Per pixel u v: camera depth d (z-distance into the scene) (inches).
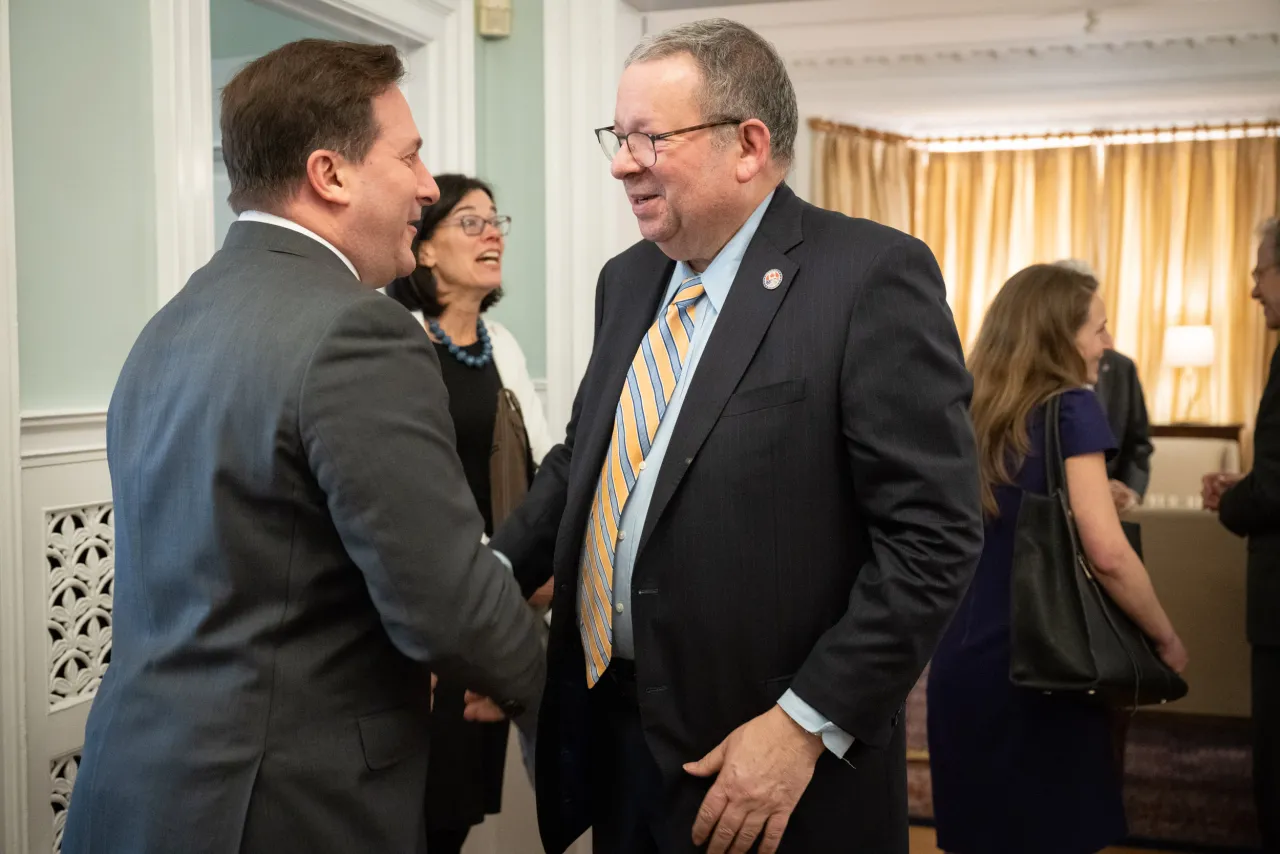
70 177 67.9
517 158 115.6
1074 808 72.6
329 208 45.7
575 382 114.4
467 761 78.8
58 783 67.6
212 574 41.6
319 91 44.6
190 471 42.1
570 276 113.7
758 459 48.4
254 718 41.5
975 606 76.6
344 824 43.1
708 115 48.1
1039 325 75.8
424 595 41.8
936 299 48.0
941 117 298.7
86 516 69.4
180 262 74.8
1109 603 73.1
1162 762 136.7
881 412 46.6
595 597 53.7
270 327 41.8
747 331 49.2
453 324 86.7
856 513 49.7
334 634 43.6
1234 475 113.7
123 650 44.8
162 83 73.6
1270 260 88.8
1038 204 308.2
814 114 279.3
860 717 45.9
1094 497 72.0
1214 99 261.0
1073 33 213.6
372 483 40.8
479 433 85.0
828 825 49.8
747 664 49.4
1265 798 85.2
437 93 107.0
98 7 69.5
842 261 48.8
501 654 45.3
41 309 66.3
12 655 62.2
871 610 46.2
